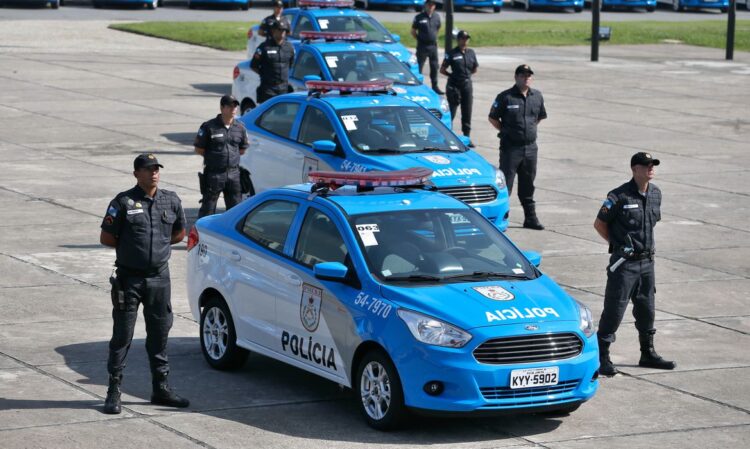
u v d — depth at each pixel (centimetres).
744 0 5997
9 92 2923
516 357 951
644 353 1182
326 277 996
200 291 1161
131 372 1127
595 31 3925
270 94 2352
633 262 1140
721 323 1345
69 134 2442
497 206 1611
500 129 1773
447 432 980
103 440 933
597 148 2500
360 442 949
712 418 1031
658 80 3553
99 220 1758
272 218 1112
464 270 1027
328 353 1019
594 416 1030
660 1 5928
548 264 1586
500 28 4659
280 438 953
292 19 2819
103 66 3428
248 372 1143
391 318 962
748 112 3031
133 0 4800
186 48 3900
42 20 4338
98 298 1371
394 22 4588
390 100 1733
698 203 2005
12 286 1405
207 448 923
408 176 1117
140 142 2388
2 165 2122
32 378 1089
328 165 1634
